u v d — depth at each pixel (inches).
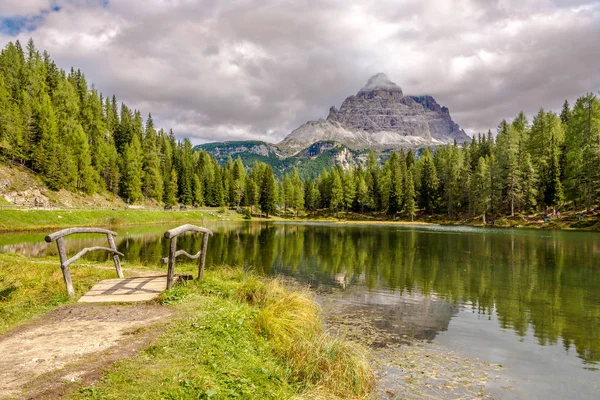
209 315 341.7
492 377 336.8
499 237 1818.4
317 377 289.9
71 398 178.9
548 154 2832.2
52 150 2797.7
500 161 2918.3
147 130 4810.5
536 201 2780.5
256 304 436.5
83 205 2933.1
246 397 207.9
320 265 1015.0
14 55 3846.0
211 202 4783.5
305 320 401.4
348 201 4453.7
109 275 553.6
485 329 480.7
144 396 184.4
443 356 386.6
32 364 222.2
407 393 299.9
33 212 2113.7
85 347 253.6
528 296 666.8
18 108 2910.9
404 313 554.3
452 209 3540.8
